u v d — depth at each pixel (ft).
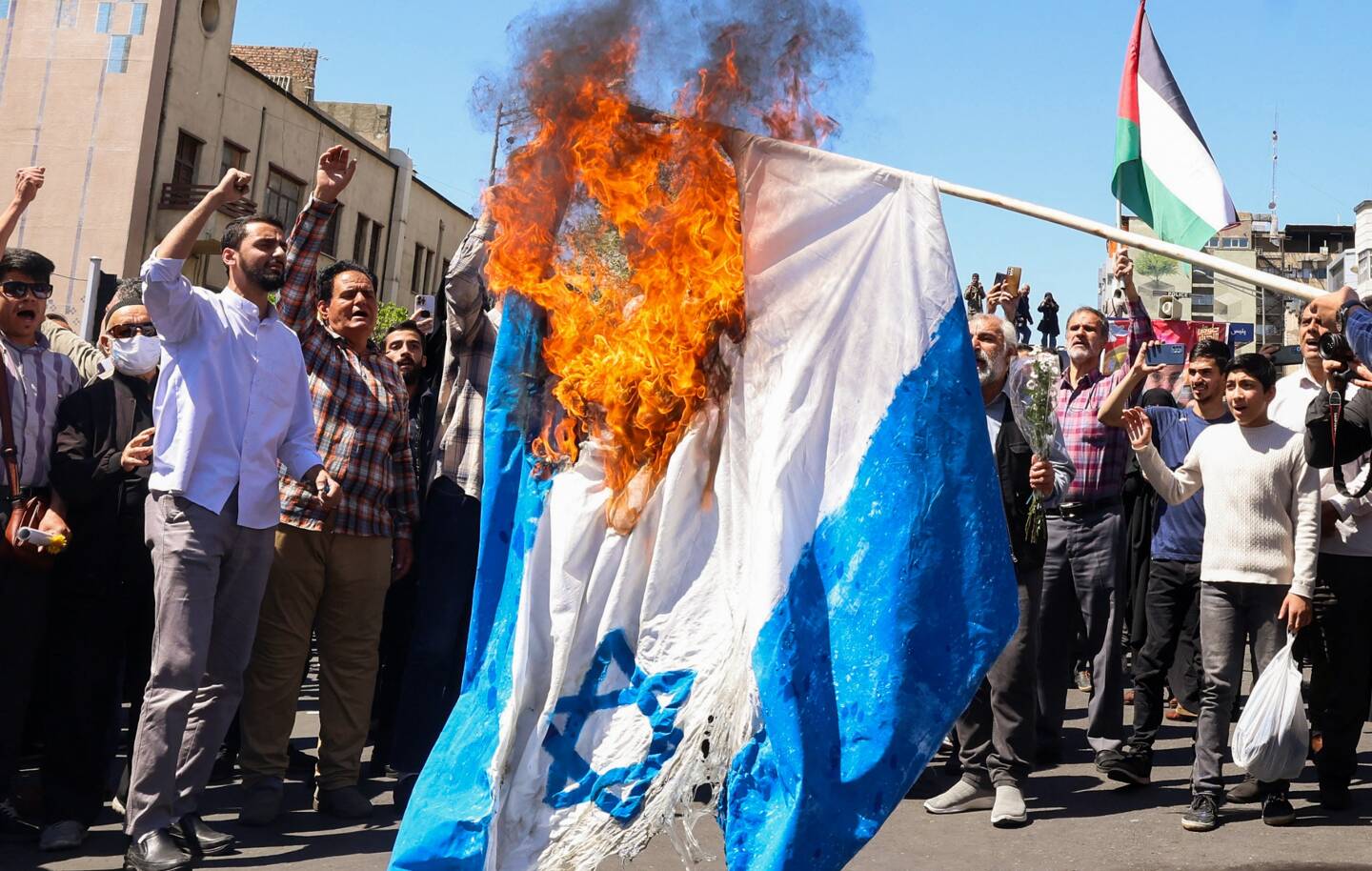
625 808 11.38
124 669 19.90
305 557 16.98
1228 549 17.21
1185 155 24.63
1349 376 14.51
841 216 11.76
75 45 86.43
